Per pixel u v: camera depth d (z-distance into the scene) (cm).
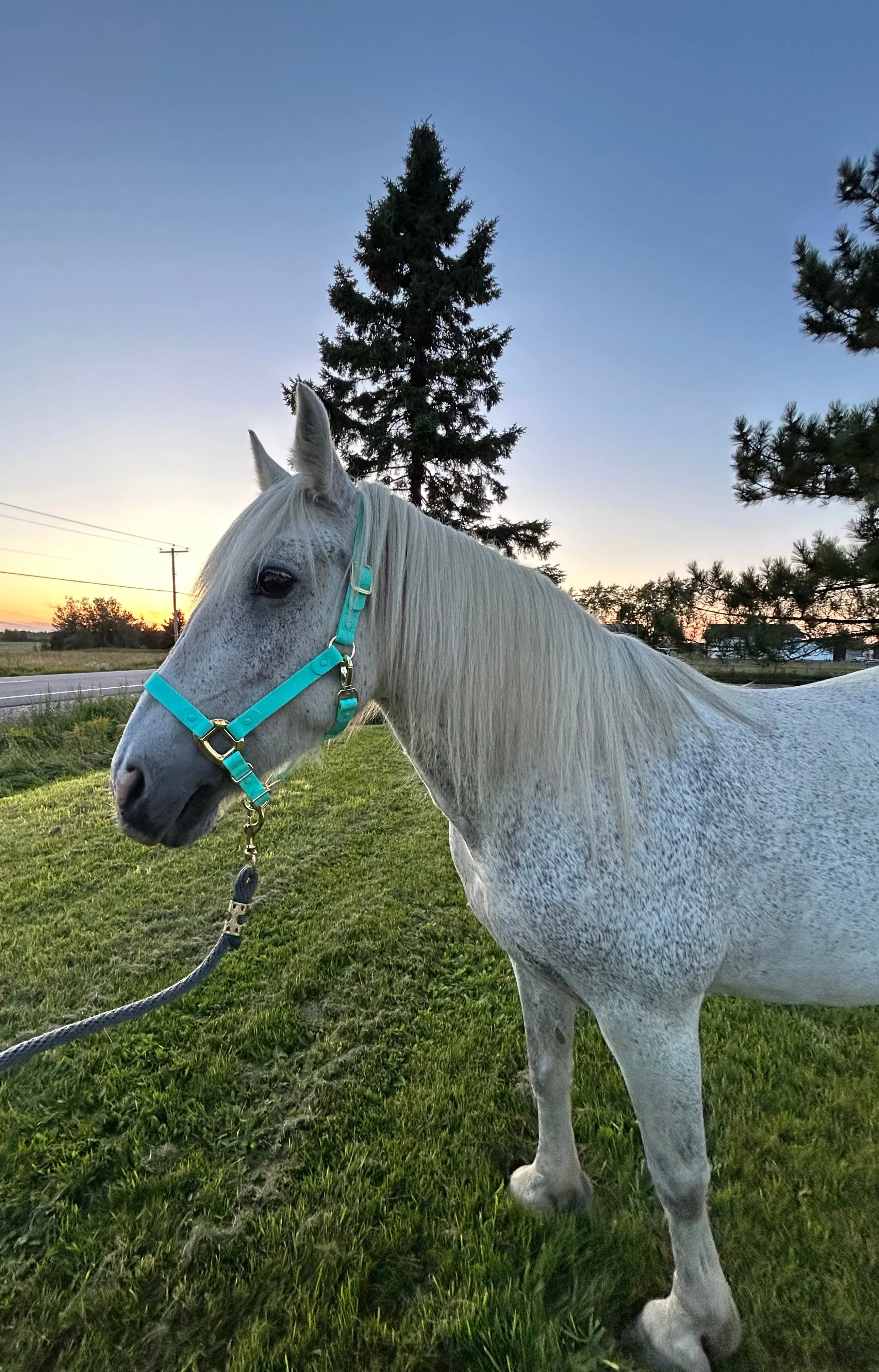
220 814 119
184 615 124
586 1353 129
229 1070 214
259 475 139
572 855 113
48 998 261
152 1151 184
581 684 118
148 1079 212
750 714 137
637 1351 130
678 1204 119
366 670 117
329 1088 206
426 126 1270
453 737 118
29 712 916
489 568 122
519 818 117
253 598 110
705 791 118
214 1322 137
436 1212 161
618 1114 190
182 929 319
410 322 1216
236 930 126
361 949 291
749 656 656
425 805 518
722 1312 125
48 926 326
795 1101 191
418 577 117
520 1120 191
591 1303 138
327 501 115
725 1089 198
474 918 321
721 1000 249
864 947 117
